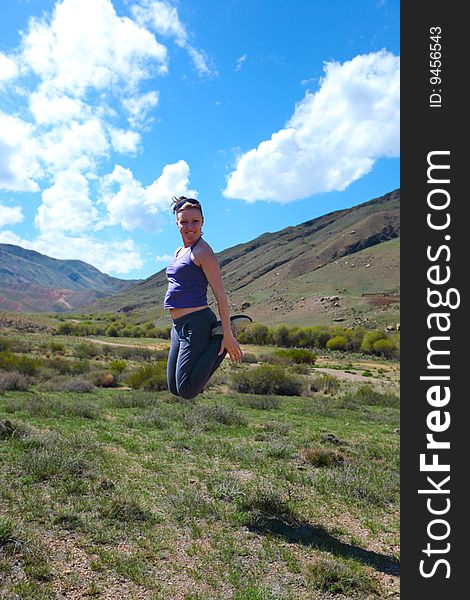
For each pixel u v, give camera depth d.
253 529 4.93
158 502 5.56
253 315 131.00
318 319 108.19
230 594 3.57
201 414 13.09
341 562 4.19
